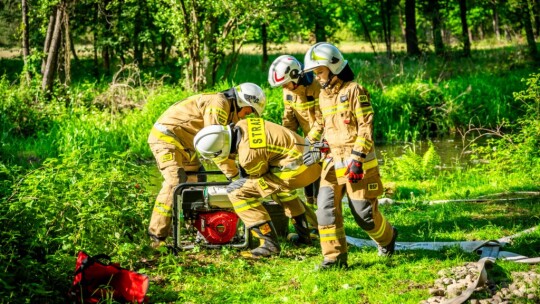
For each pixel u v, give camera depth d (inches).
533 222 328.2
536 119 501.7
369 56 1406.3
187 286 245.8
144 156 641.0
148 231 291.3
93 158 310.2
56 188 271.9
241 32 866.1
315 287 234.7
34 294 218.4
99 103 765.3
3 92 739.4
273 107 705.6
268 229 278.5
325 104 258.7
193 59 810.8
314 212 315.0
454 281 231.3
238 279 253.6
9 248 229.9
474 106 819.4
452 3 1539.1
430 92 797.9
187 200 285.9
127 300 226.1
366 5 1397.6
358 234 325.7
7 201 265.3
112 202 285.4
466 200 387.2
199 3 783.7
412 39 1333.7
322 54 251.6
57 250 249.4
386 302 221.8
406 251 281.9
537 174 450.3
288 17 1167.0
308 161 260.5
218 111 287.3
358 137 248.2
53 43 804.6
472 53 1366.9
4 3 1203.2
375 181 256.8
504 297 214.5
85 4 1088.2
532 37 1171.3
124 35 1074.7
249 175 273.4
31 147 641.0
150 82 836.0
